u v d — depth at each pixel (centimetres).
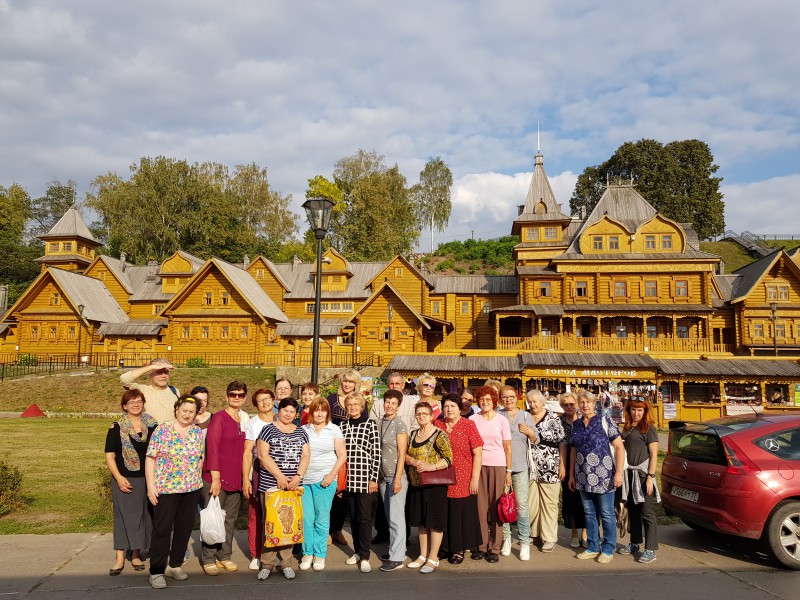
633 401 882
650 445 855
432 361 3528
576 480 859
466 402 934
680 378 3256
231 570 783
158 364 860
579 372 3350
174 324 4928
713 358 3406
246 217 8050
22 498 1150
